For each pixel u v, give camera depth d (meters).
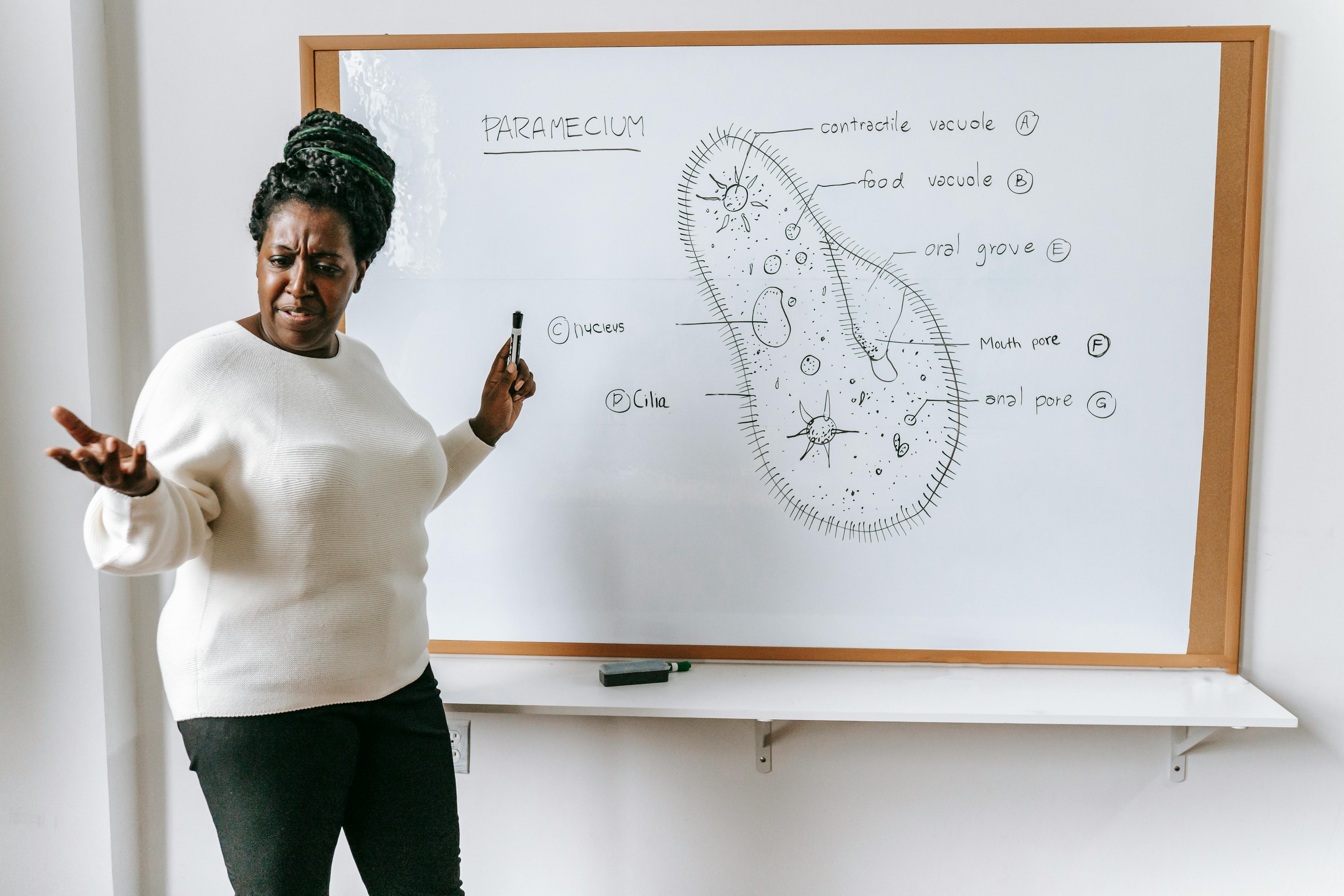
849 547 1.35
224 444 0.92
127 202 1.37
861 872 1.42
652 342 1.34
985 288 1.31
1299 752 1.36
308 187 0.95
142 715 1.43
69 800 1.38
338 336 1.14
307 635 0.95
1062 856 1.40
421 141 1.33
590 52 1.30
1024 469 1.33
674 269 1.33
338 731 0.98
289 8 1.33
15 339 1.33
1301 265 1.30
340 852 1.44
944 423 1.33
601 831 1.43
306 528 0.94
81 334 1.33
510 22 1.32
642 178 1.32
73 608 1.36
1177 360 1.30
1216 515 1.32
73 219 1.31
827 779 1.41
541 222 1.33
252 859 0.93
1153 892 1.40
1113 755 1.38
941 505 1.34
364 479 0.99
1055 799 1.39
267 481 0.93
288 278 0.96
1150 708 1.22
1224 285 1.29
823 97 1.30
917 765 1.40
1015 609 1.35
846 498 1.35
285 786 0.94
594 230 1.33
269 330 1.00
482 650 1.39
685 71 1.30
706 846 1.42
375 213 1.02
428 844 1.07
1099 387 1.32
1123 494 1.33
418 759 1.06
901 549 1.35
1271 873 1.38
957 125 1.29
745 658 1.37
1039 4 1.29
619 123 1.31
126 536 0.81
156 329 1.38
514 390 1.28
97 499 0.85
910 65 1.29
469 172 1.33
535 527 1.37
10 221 1.31
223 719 0.94
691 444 1.35
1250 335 1.29
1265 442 1.33
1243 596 1.35
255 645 0.94
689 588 1.37
